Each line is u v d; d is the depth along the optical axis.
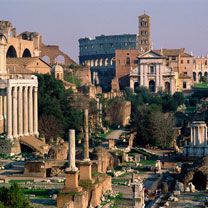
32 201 123.69
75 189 117.50
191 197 127.19
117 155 185.75
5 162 182.88
